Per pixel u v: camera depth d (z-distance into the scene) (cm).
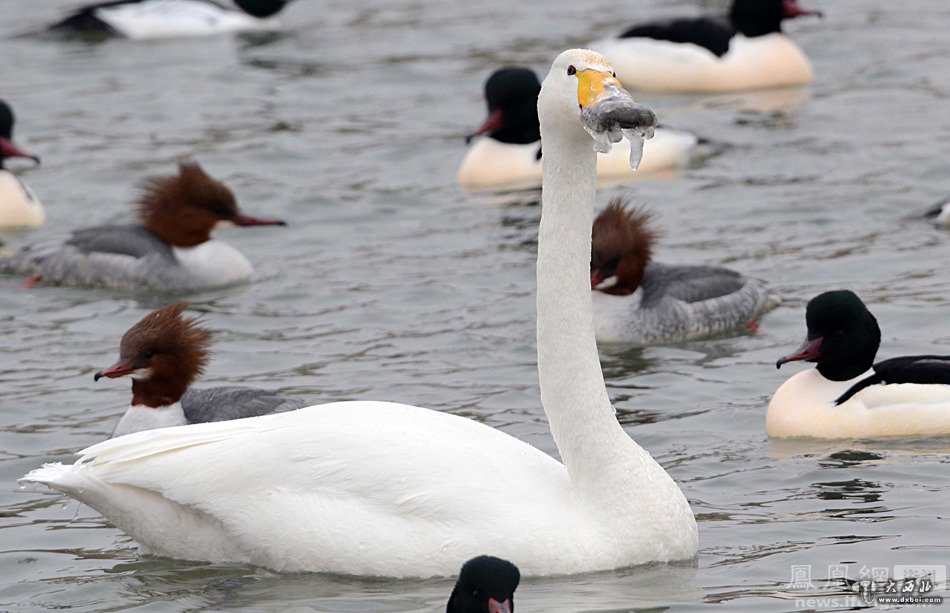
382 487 1080
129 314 1889
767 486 1298
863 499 1252
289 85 3061
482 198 2389
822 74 3055
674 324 1775
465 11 3672
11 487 1338
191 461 1099
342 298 1923
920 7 3534
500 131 2489
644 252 1819
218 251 2017
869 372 1464
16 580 1126
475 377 1616
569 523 1079
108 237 2031
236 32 3562
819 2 3634
